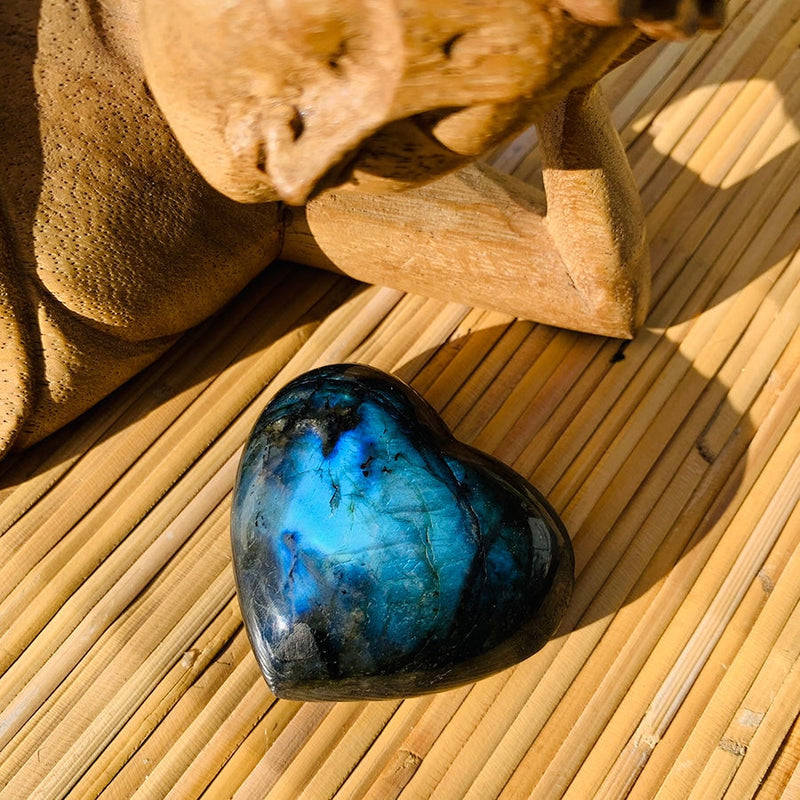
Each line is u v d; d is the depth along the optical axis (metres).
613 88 0.40
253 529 0.33
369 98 0.28
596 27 0.27
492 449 0.36
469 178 0.35
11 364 0.34
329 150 0.29
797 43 0.40
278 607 0.32
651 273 0.37
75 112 0.33
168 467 0.36
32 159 0.33
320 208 0.35
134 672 0.34
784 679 0.34
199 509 0.36
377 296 0.38
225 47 0.28
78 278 0.33
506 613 0.33
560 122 0.32
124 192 0.33
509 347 0.37
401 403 0.34
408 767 0.34
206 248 0.35
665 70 0.40
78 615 0.35
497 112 0.28
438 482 0.33
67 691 0.34
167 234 0.34
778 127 0.39
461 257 0.35
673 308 0.37
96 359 0.35
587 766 0.34
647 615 0.35
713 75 0.40
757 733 0.34
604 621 0.35
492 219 0.35
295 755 0.34
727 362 0.36
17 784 0.34
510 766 0.34
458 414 0.36
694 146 0.39
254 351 0.37
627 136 0.39
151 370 0.37
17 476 0.36
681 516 0.35
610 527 0.35
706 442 0.36
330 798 0.34
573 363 0.37
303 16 0.27
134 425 0.36
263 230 0.35
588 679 0.34
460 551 0.32
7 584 0.35
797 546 0.35
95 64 0.33
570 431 0.36
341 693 0.33
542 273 0.35
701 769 0.33
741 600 0.35
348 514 0.32
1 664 0.34
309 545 0.32
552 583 0.33
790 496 0.35
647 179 0.38
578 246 0.34
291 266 0.38
